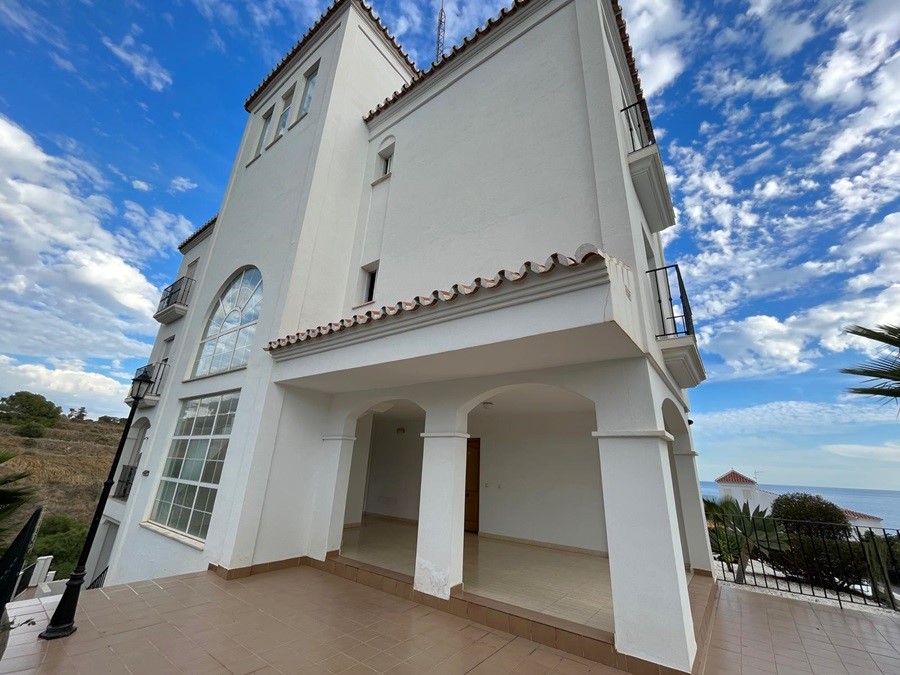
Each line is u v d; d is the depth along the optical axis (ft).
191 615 14.32
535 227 18.33
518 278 11.92
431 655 11.98
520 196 19.44
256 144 36.94
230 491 20.45
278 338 22.62
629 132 20.99
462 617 14.78
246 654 11.72
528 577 19.13
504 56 23.59
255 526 19.54
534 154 19.76
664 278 24.16
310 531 21.63
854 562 22.74
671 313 17.61
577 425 27.76
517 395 22.54
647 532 11.78
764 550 25.16
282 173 30.37
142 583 17.30
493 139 21.99
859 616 17.43
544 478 28.14
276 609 15.16
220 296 31.37
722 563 25.98
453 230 21.76
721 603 19.30
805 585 23.90
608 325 10.71
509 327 12.33
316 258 25.57
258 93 39.29
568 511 26.53
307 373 19.48
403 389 19.98
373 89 33.27
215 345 29.17
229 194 36.78
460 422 17.63
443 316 14.14
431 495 17.10
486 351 13.42
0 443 95.86
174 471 26.63
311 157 27.73
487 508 30.27
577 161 18.02
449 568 15.62
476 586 17.42
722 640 14.69
